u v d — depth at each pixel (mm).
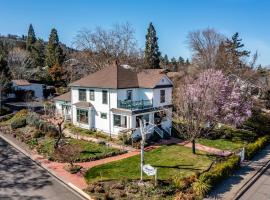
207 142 34812
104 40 68312
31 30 117062
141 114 35156
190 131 30484
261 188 22766
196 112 30250
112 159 28109
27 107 54500
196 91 32875
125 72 39281
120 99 36094
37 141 33281
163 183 21859
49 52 92438
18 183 22562
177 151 31000
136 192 20406
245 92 42938
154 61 83438
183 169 25625
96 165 26156
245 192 21953
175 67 115375
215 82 35344
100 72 40406
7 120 45656
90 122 38500
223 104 36156
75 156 27359
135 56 70500
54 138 34125
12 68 80188
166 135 36594
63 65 84875
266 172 26219
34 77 83000
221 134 36844
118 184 21312
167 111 38188
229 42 71812
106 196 19344
